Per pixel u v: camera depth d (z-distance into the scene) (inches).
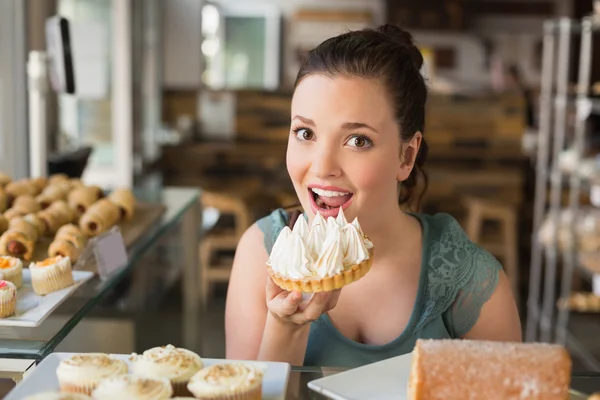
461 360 30.8
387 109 41.6
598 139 196.2
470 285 47.3
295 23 291.9
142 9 178.4
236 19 290.4
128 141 160.1
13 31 110.7
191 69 255.6
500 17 292.2
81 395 30.3
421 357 31.0
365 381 35.0
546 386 30.4
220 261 166.7
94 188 76.7
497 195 191.5
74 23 145.5
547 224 157.5
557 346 31.9
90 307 48.7
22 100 111.6
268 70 292.8
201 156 197.3
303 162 41.8
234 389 31.5
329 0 288.5
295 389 34.7
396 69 42.2
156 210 79.7
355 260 37.6
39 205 71.2
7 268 49.6
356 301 47.0
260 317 48.8
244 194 177.6
